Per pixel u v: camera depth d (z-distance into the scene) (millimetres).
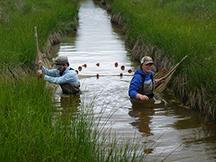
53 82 13203
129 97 13148
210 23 17906
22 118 7777
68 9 33938
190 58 13117
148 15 23812
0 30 18641
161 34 17016
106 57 20344
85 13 43375
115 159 7223
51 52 21625
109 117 11289
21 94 9680
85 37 27438
